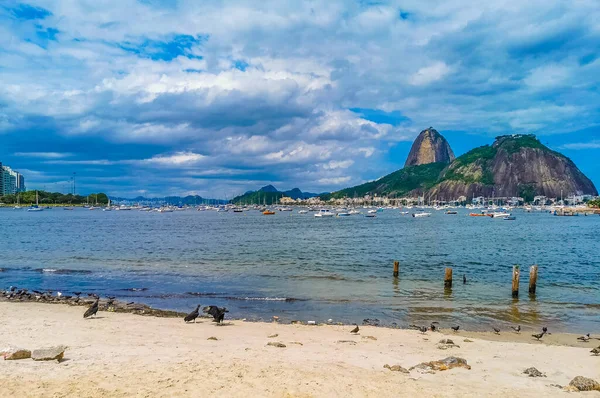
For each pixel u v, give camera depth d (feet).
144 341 63.82
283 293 118.32
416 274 152.46
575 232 385.70
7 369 44.14
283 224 536.83
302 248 241.35
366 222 591.37
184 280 137.18
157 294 115.55
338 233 374.02
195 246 251.19
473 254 214.90
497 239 309.22
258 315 94.73
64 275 145.89
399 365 54.34
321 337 73.51
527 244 268.82
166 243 270.46
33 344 59.00
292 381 43.96
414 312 98.73
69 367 45.70
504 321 91.61
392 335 76.84
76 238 306.14
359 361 56.24
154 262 179.01
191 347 60.49
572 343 75.20
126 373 44.04
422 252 222.89
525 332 82.74
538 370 54.60
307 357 56.85
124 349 56.85
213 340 67.26
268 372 46.60
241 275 147.33
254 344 65.41
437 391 44.16
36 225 480.23
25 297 106.93
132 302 104.42
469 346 69.62
